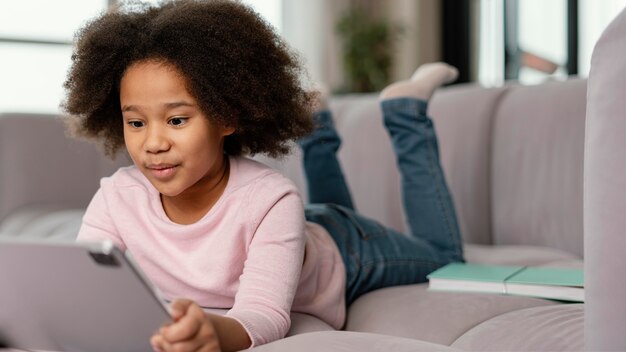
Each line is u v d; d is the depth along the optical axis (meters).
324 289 1.16
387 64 5.29
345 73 5.38
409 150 1.55
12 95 4.20
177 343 0.67
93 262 0.63
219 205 0.98
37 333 0.76
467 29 5.25
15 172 2.44
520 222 1.87
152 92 0.90
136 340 0.72
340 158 2.29
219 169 1.00
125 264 0.62
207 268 0.97
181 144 0.90
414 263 1.40
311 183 1.71
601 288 0.74
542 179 1.83
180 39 0.91
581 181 1.74
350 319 1.21
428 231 1.53
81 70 1.00
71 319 0.72
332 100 2.52
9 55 4.18
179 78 0.90
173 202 1.00
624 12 0.76
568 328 0.93
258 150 1.11
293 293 0.92
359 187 2.21
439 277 1.27
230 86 0.96
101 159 2.58
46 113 2.53
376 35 5.24
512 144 1.91
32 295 0.70
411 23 5.42
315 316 1.14
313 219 1.33
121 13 1.01
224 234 0.97
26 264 0.66
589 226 0.76
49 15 4.37
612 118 0.75
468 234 1.98
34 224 2.23
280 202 0.96
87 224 1.05
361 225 1.37
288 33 5.26
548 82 1.93
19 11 4.30
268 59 1.03
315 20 5.32
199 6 0.99
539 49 4.79
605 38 0.77
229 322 0.77
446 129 2.06
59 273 0.66
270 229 0.94
